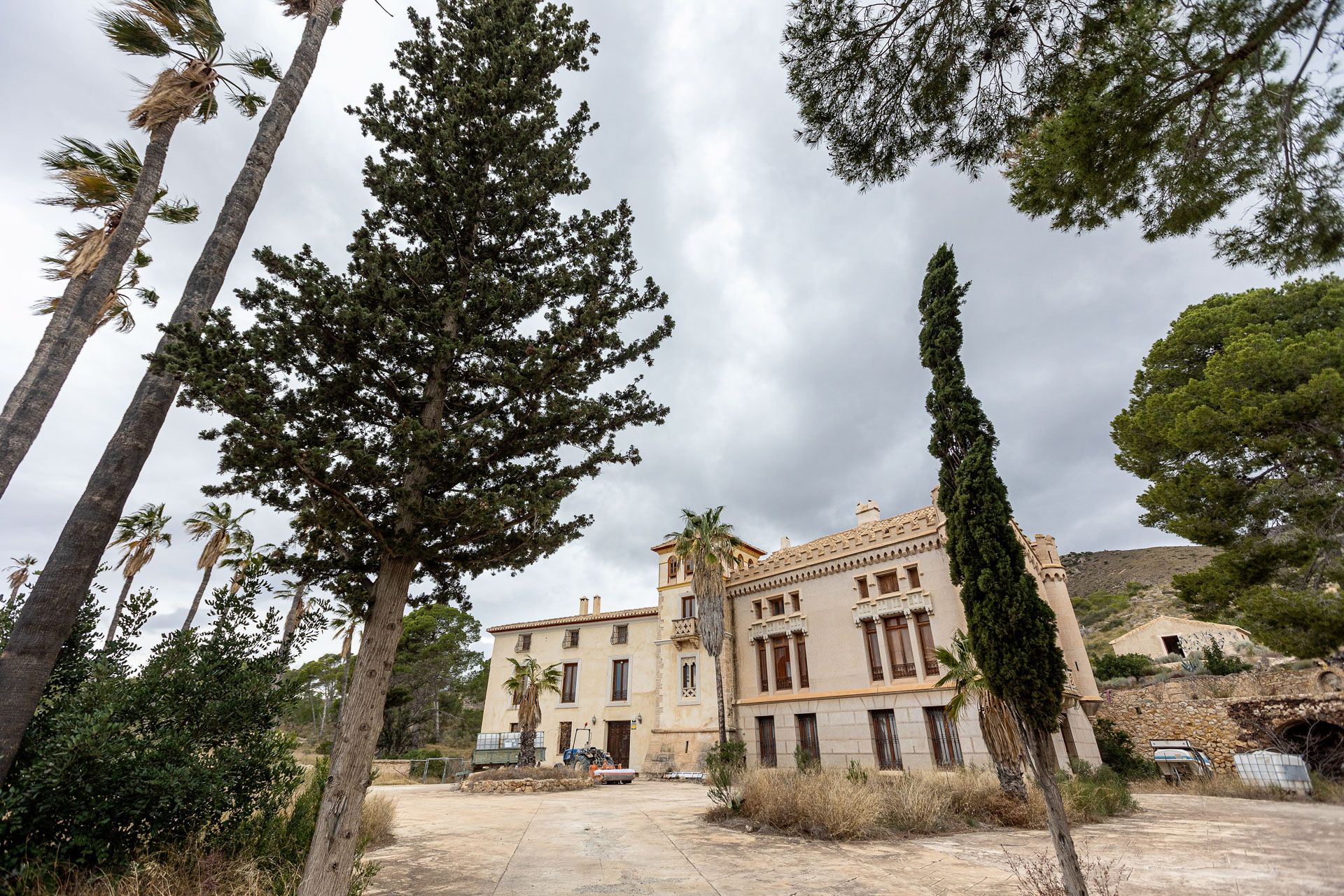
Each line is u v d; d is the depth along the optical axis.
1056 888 6.94
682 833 12.03
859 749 23.17
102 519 6.96
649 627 34.09
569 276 9.09
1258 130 5.57
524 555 8.48
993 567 7.77
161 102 10.04
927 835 11.87
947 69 5.89
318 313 7.28
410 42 10.18
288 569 7.42
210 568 32.62
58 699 6.72
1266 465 10.84
